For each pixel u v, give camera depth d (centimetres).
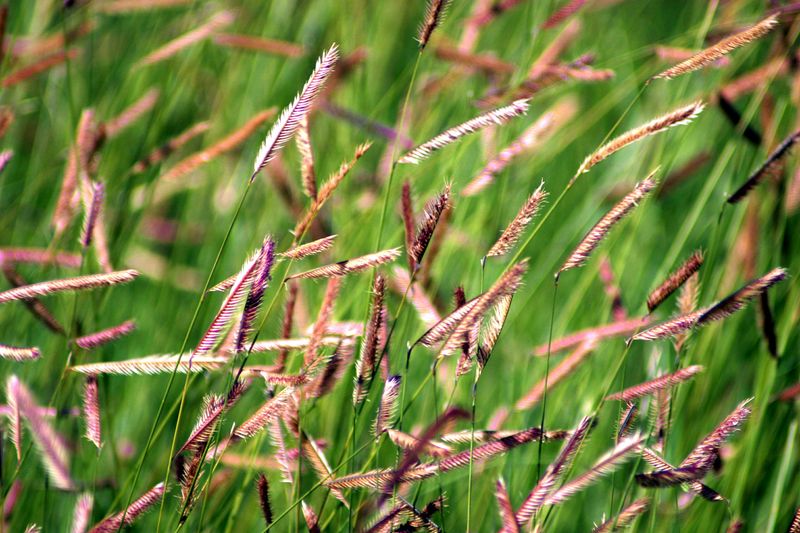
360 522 79
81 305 87
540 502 77
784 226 87
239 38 91
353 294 85
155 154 87
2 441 80
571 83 92
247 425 77
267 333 90
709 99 90
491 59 91
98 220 82
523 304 90
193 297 92
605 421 87
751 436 84
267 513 79
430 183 93
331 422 84
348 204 92
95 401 79
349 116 90
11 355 77
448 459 78
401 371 86
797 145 81
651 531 83
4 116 88
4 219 91
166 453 86
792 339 88
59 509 85
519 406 84
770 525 83
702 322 79
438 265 89
